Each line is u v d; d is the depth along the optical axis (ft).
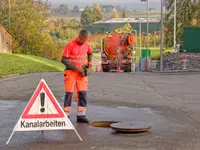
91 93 64.08
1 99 58.08
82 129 39.01
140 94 63.72
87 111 48.57
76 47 41.06
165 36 280.51
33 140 34.94
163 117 45.37
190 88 72.64
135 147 32.94
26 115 34.14
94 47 271.49
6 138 35.60
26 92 65.72
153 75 105.60
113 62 152.66
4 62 137.08
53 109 34.50
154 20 404.16
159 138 35.78
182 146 33.37
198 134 37.37
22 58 166.61
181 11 273.54
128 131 37.19
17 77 95.40
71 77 41.52
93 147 32.94
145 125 38.78
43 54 283.38
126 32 155.63
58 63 228.43
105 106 52.29
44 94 34.35
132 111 49.01
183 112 48.57
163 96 61.98
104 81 83.20
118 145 33.50
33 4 280.31
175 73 117.70
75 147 32.94
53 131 37.83
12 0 273.33
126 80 86.38
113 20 411.34
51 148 32.68
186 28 212.43
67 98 41.83
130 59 153.48
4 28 256.52
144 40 372.99
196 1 272.51
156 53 270.67
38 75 101.65
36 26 279.28
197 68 139.64
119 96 61.26
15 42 268.41
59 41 329.31
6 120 43.24
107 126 41.27
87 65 41.96
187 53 200.03
